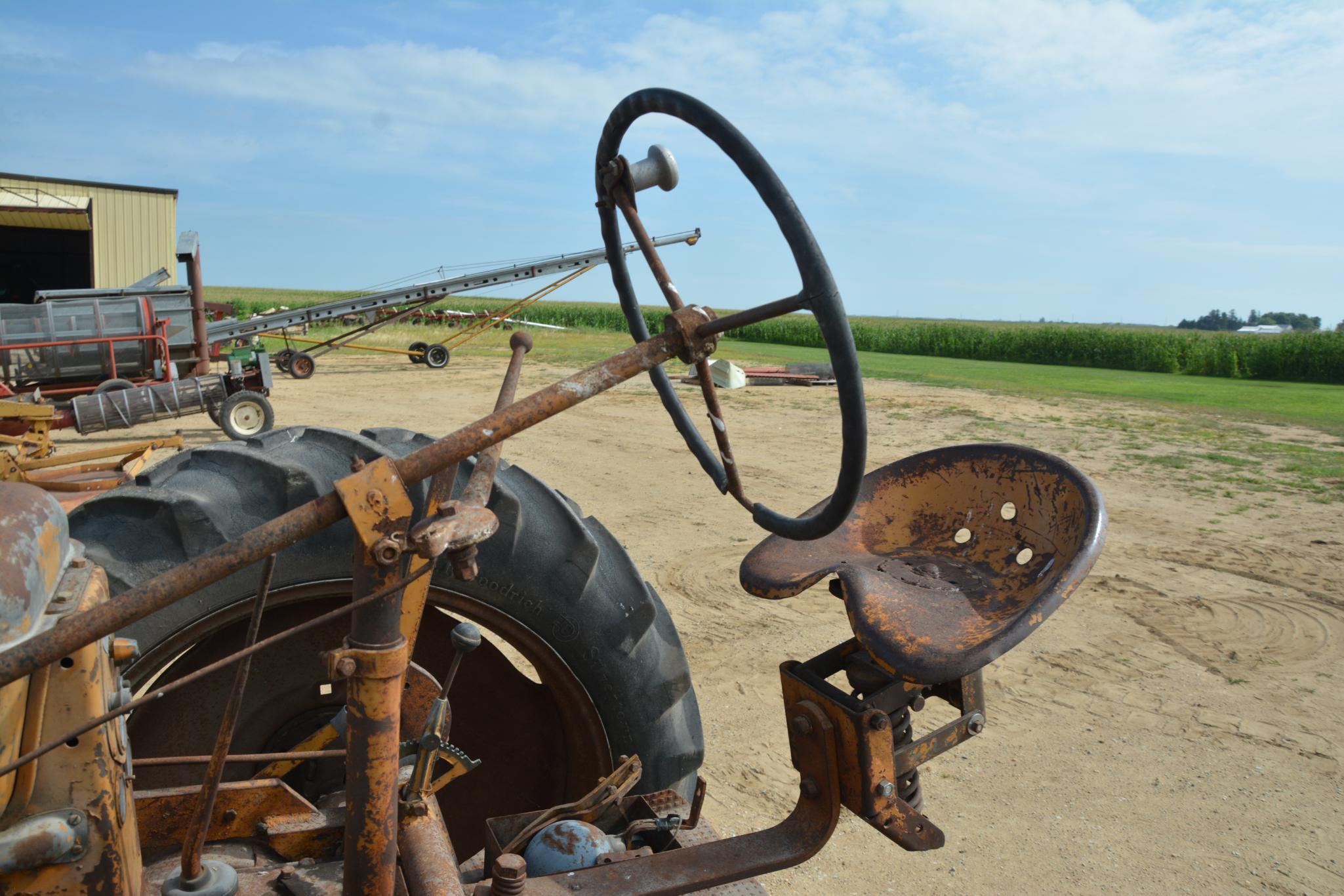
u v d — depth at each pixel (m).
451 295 20.20
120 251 20.69
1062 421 13.70
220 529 2.09
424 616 2.47
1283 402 17.83
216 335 18.58
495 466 1.35
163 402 11.31
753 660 4.78
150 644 2.07
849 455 1.32
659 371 1.75
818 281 1.26
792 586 1.81
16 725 1.21
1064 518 1.73
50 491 5.10
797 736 1.82
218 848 1.71
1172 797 3.55
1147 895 2.97
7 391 11.24
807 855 1.74
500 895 1.58
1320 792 3.59
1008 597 1.67
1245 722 4.16
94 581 1.35
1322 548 6.92
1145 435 12.41
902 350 37.88
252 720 2.25
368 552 1.14
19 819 1.23
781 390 17.12
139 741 2.20
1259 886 3.01
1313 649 5.00
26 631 1.18
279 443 2.33
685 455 10.34
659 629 2.47
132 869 1.37
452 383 18.91
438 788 1.75
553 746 2.52
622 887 1.67
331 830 1.74
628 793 2.38
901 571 1.81
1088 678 4.62
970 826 3.36
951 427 12.85
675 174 1.54
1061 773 3.73
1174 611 5.57
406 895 1.59
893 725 1.79
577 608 2.31
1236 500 8.50
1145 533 7.30
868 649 1.63
